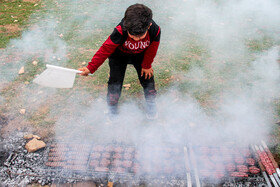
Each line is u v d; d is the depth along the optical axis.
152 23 2.00
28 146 2.69
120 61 2.39
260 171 2.51
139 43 2.05
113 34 1.98
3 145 2.80
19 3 5.67
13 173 2.51
